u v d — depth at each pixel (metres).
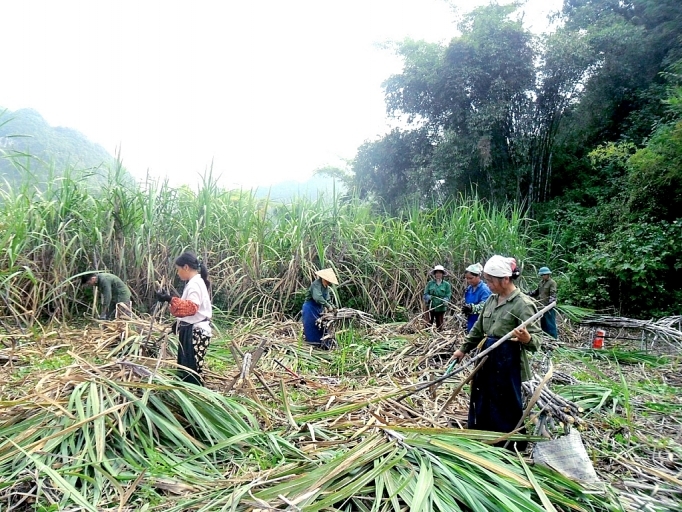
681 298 9.67
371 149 17.58
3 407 3.29
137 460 3.08
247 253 8.15
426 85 16.12
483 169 15.82
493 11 15.79
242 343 6.29
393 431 3.15
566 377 5.23
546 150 16.47
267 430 3.72
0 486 2.67
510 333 3.33
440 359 5.94
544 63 15.56
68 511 2.52
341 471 2.69
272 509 2.35
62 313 6.93
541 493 2.61
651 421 4.25
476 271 6.22
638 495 2.88
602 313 10.06
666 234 10.11
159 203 8.14
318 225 9.06
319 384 5.01
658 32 15.44
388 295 9.14
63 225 7.19
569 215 14.41
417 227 10.10
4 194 7.18
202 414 3.56
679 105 10.30
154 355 5.01
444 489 2.63
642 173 11.40
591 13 17.81
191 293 4.15
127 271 7.68
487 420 3.54
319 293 6.78
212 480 2.92
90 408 3.29
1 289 6.31
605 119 16.91
